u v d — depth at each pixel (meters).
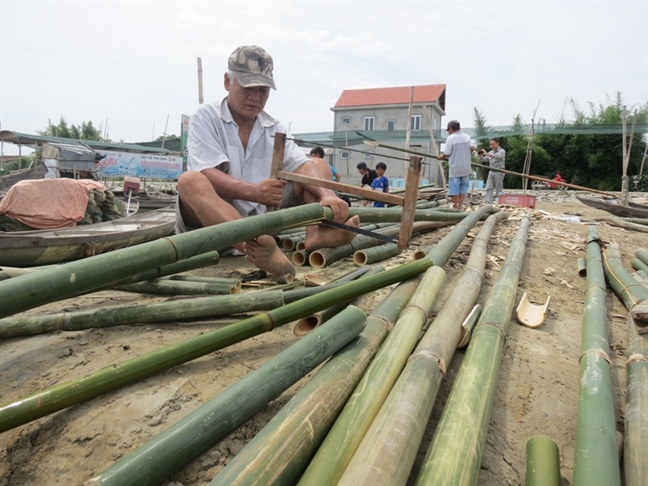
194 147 2.97
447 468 1.24
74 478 1.41
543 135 23.61
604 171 23.56
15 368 1.92
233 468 1.18
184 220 3.14
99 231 5.46
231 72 2.99
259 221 2.04
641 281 3.16
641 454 1.41
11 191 6.39
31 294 1.33
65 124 43.16
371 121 31.50
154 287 2.67
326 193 3.01
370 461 1.19
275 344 2.13
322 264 3.10
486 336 2.03
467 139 7.96
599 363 1.88
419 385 1.56
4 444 1.54
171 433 1.33
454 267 3.62
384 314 2.14
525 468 1.47
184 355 1.68
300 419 1.37
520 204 8.26
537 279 3.50
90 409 1.62
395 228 4.43
